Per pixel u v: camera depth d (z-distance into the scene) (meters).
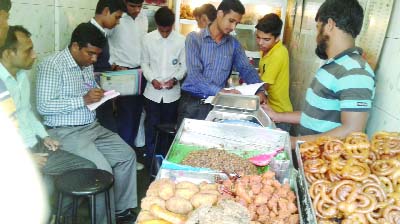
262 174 1.22
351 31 1.42
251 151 1.50
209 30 2.45
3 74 1.75
